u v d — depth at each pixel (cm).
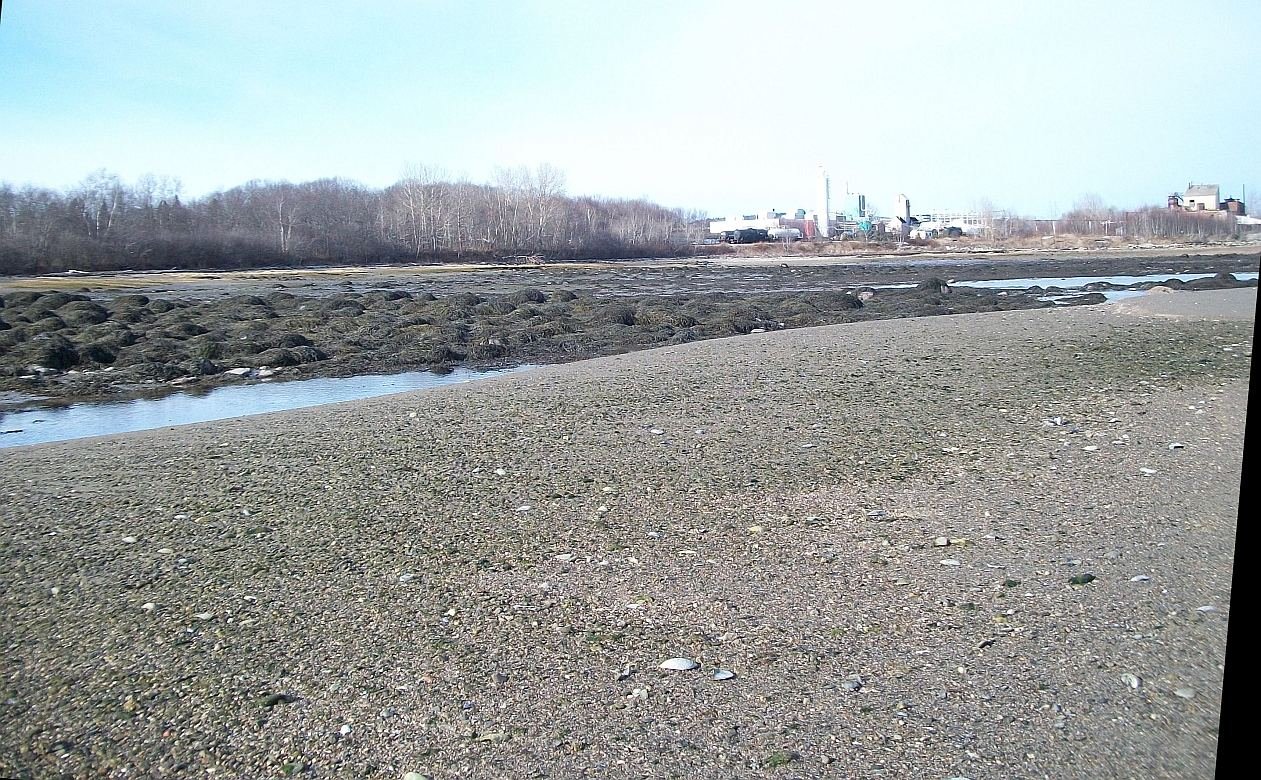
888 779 423
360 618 634
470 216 9131
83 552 788
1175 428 1080
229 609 657
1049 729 457
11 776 458
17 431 1489
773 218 15162
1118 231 11069
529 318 3072
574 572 708
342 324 2822
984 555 705
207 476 1033
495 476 988
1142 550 696
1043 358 1652
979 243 11212
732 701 502
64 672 568
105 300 3631
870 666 536
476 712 502
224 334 2633
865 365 1642
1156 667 512
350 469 1038
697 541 769
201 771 458
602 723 484
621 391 1475
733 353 1903
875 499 863
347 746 474
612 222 10756
